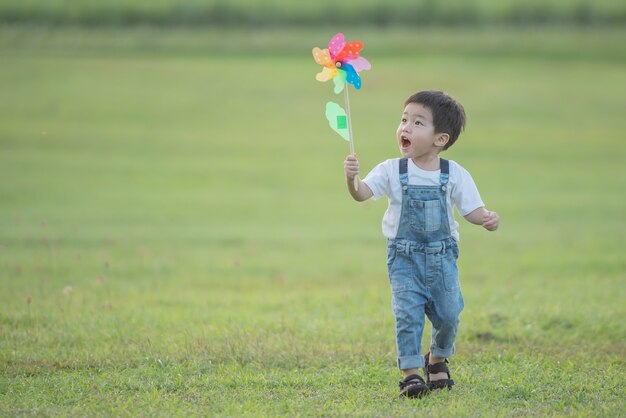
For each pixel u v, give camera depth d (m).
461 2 101.19
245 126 62.44
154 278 23.86
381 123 63.16
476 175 48.44
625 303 18.77
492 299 19.39
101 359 13.93
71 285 22.08
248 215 38.28
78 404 11.45
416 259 11.68
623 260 26.86
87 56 83.81
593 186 45.81
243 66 81.94
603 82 78.31
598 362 13.97
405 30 97.75
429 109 11.75
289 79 77.38
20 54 82.81
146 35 93.00
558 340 15.55
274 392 12.11
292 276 25.06
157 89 72.69
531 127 62.94
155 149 55.03
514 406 11.42
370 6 99.81
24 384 12.38
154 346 14.66
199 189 44.53
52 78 74.62
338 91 11.66
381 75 78.50
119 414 11.00
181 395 11.98
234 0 99.88
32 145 54.66
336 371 13.16
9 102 66.38
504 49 90.12
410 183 11.69
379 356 14.11
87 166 49.56
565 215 38.03
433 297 11.77
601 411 11.09
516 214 38.25
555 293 20.36
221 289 22.36
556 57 87.94
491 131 61.41
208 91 72.62
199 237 32.34
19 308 18.28
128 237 31.88
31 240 30.27
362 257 28.75
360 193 11.59
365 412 10.99
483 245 30.86
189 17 97.50
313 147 56.47
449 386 12.16
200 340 14.84
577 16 100.06
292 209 39.97
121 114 64.75
